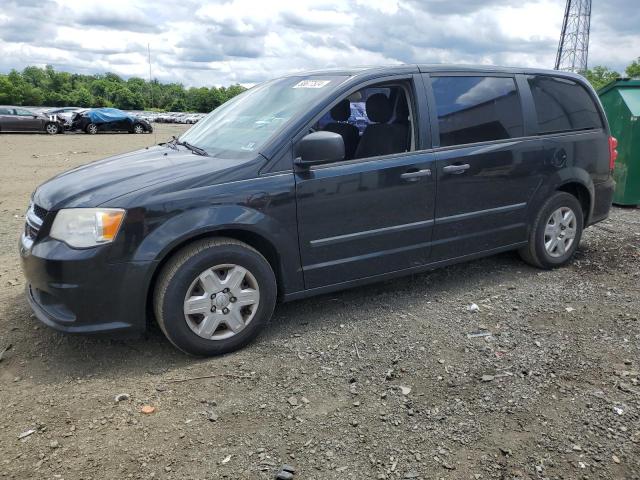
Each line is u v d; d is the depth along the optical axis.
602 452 2.76
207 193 3.56
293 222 3.85
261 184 3.72
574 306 4.54
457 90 4.66
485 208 4.79
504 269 5.45
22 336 3.98
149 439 2.86
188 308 3.55
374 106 4.52
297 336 4.00
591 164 5.48
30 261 3.49
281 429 2.94
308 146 3.73
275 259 3.93
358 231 4.15
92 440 2.85
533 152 5.00
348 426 2.96
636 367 3.56
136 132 32.50
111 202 3.38
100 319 3.41
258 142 3.93
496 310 4.46
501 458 2.72
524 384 3.36
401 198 4.29
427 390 3.30
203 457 2.73
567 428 2.94
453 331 4.08
